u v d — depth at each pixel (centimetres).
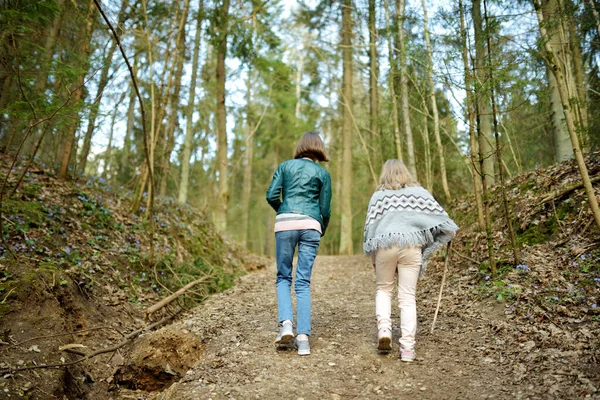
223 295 586
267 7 973
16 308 338
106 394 322
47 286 373
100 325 399
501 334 341
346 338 372
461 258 567
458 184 1024
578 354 283
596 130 622
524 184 616
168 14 788
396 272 344
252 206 2555
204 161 1535
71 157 737
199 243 822
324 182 362
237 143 2169
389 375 297
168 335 359
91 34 626
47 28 564
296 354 337
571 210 490
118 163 1174
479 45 433
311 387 284
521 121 885
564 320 331
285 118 1794
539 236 494
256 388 283
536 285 401
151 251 569
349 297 540
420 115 927
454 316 403
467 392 266
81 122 455
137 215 714
